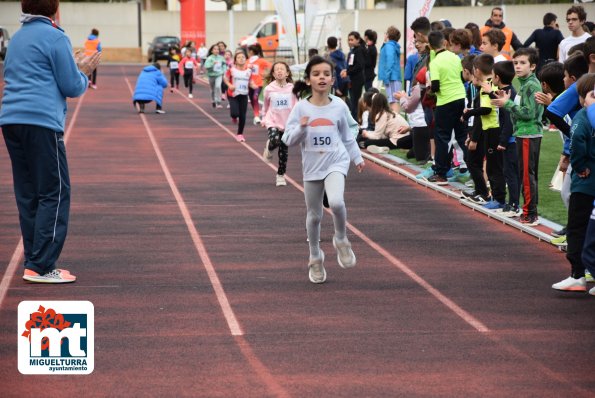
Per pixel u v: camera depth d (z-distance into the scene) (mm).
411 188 23375
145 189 23172
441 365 10406
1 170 26531
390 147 29562
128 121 41281
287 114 23391
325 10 70000
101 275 14539
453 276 14617
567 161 16000
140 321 12055
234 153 30531
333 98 14016
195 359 10562
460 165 23828
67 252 16172
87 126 38938
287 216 19625
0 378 9961
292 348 10969
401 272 14875
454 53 23250
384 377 10000
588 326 11961
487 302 13094
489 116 19469
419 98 26141
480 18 93938
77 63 14695
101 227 18375
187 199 21703
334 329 11758
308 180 13914
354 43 34906
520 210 19250
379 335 11516
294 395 9453
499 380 9938
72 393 9508
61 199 14055
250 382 9828
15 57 13844
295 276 14578
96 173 25891
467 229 18328
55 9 14062
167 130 37656
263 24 95125
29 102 13719
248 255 16016
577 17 28359
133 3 117375
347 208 20609
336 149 13836
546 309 12742
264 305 12875
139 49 117938
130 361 10484
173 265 15250
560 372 10211
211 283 14086
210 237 17484
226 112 46375
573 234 13383
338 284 14094
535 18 90500
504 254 16172
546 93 15609
